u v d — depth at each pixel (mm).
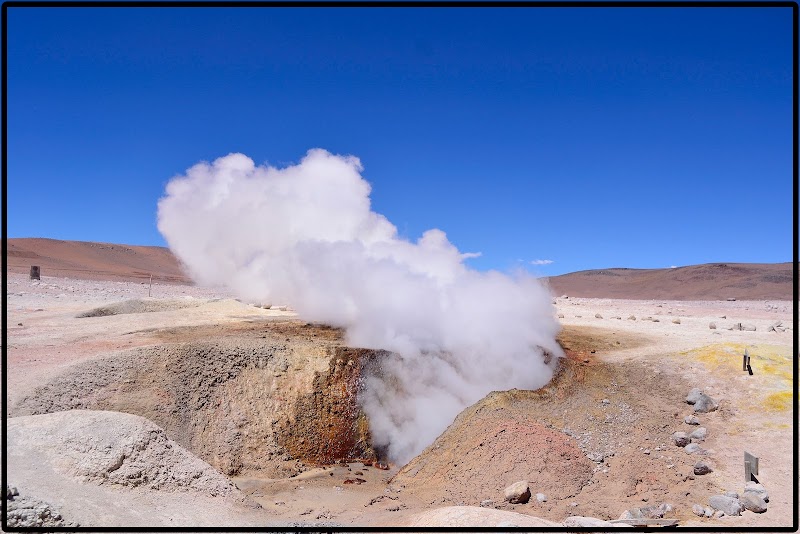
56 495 11492
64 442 13422
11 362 20047
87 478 12750
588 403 19891
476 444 17047
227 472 17516
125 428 14250
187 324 27156
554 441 16828
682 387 20781
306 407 19750
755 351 23016
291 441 18875
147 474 13523
